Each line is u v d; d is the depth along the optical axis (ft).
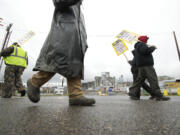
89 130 2.36
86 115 3.70
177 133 2.17
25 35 17.46
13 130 2.33
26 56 15.03
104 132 2.25
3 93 13.23
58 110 4.58
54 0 6.09
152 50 11.36
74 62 5.84
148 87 13.64
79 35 6.28
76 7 6.72
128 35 15.97
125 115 3.69
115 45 18.01
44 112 4.16
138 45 12.05
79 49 6.08
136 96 12.84
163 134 2.13
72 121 3.00
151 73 11.60
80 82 6.40
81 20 6.84
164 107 5.36
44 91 81.76
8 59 13.47
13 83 13.58
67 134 2.16
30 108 4.99
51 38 5.96
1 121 2.94
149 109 4.81
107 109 4.86
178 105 6.12
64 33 5.89
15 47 13.99
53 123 2.83
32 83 6.08
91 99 6.09
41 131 2.30
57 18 6.24
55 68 5.59
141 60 12.01
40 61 5.93
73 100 6.18
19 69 14.01
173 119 3.18
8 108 4.91
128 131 2.29
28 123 2.81
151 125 2.65
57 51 5.67
